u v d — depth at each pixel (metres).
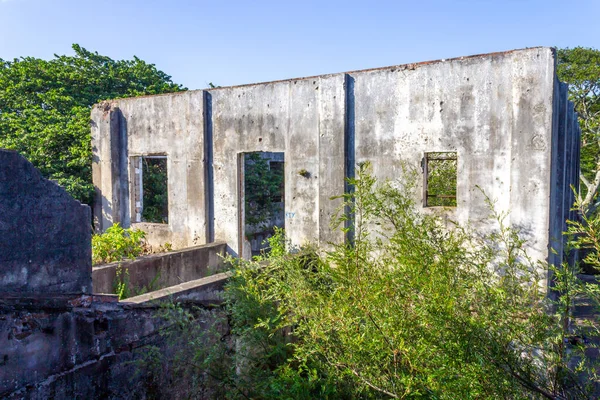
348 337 3.49
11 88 13.41
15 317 3.36
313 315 3.83
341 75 7.68
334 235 7.80
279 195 14.32
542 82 6.16
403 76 7.26
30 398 3.46
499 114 6.53
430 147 7.06
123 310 4.18
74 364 3.79
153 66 16.81
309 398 3.84
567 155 9.62
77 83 14.59
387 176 7.42
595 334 2.91
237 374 4.64
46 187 3.60
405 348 3.17
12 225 3.36
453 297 3.05
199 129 9.10
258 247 13.41
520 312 3.14
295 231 8.29
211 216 9.20
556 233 7.55
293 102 8.22
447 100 6.92
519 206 6.36
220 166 9.05
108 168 10.16
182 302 4.85
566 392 2.90
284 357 4.63
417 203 7.14
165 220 12.26
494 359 2.78
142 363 4.22
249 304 4.80
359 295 3.44
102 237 7.82
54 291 3.67
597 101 18.59
